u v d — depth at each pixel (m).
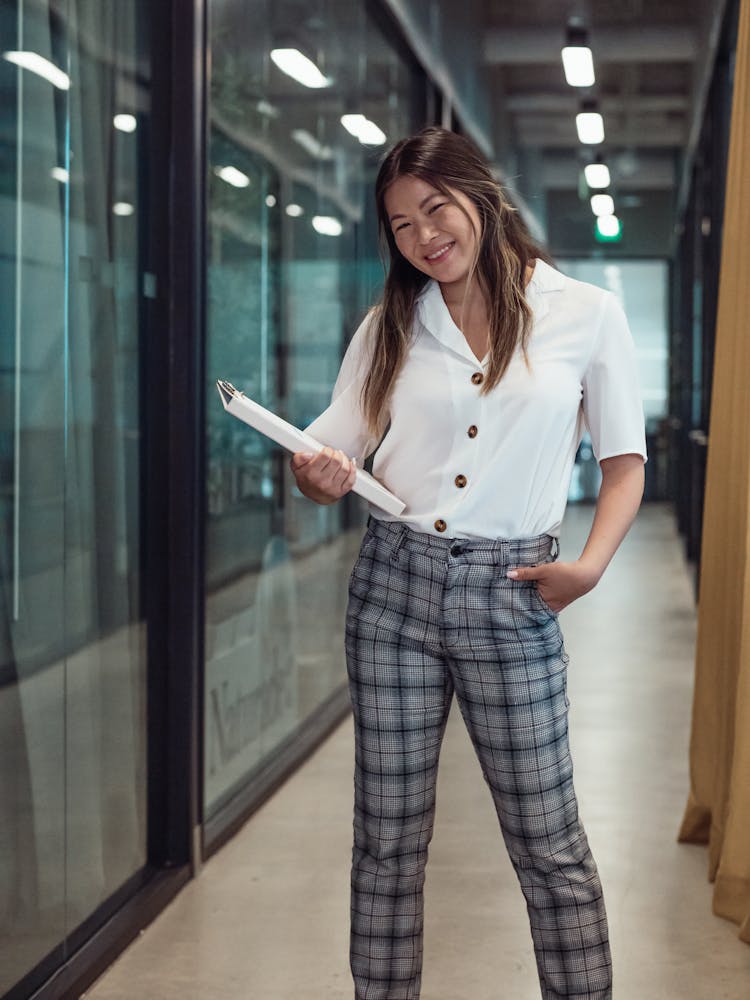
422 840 1.77
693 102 8.19
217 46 3.04
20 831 2.10
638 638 6.17
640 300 14.50
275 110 3.60
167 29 2.82
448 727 4.47
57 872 2.27
